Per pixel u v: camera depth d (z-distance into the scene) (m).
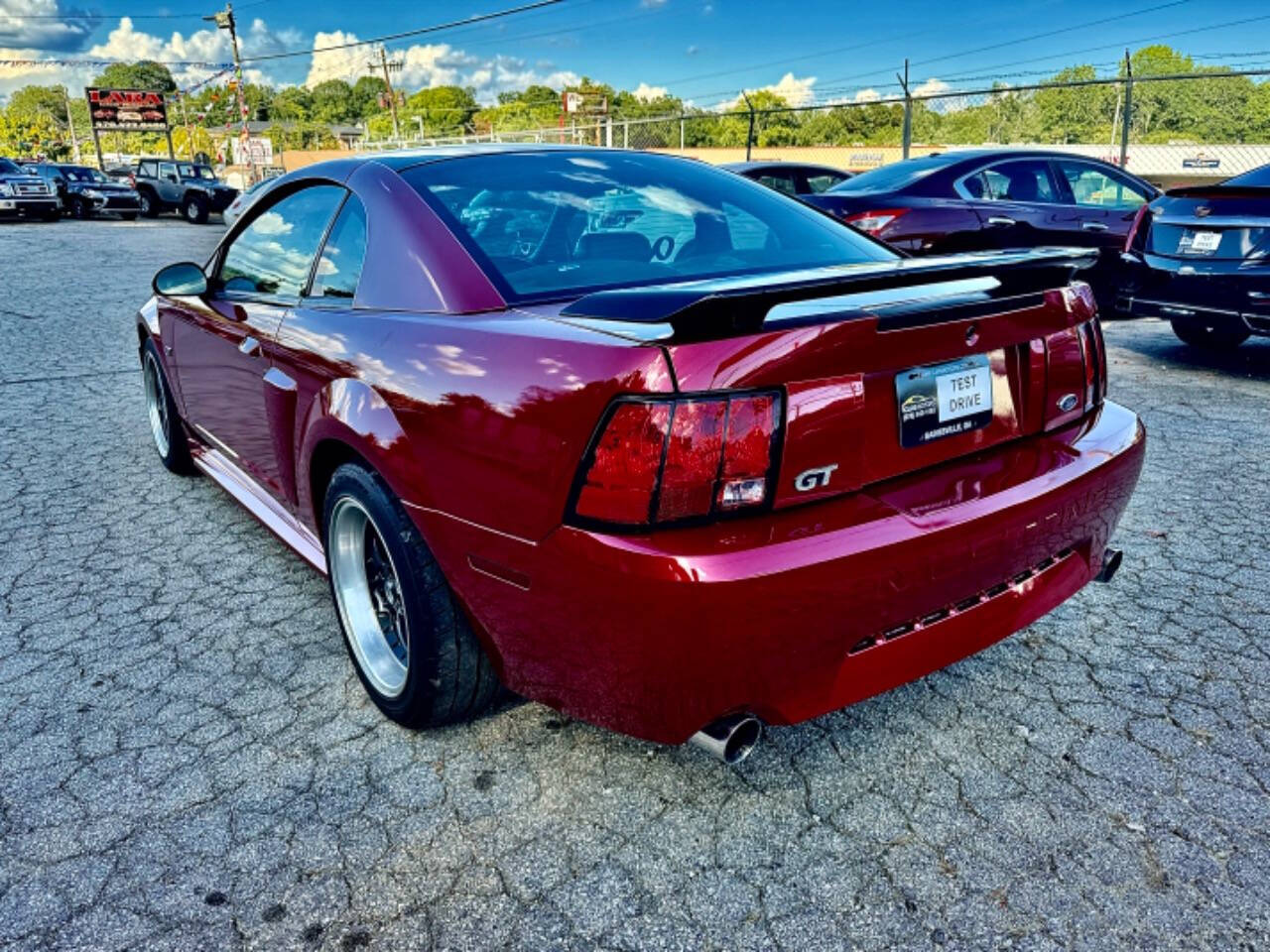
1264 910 1.76
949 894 1.82
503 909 1.81
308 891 1.87
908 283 1.78
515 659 1.99
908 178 7.35
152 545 3.67
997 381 2.08
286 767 2.26
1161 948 1.69
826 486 1.76
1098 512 2.21
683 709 1.73
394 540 2.13
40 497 4.23
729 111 18.72
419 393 2.02
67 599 3.20
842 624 1.74
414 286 2.27
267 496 3.36
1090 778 2.15
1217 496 3.92
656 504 1.62
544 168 2.66
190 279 3.26
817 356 1.70
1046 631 2.84
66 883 1.89
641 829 2.02
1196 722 2.36
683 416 1.61
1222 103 51.81
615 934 1.75
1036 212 7.39
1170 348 7.02
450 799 2.13
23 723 2.46
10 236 19.84
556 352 1.77
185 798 2.15
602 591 1.67
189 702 2.55
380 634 2.47
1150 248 6.11
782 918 1.78
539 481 1.75
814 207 2.95
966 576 1.90
